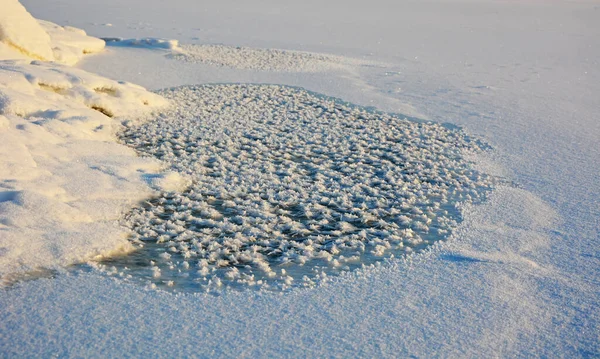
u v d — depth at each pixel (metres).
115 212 6.04
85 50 16.05
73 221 5.65
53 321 4.02
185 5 38.94
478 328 4.16
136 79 13.21
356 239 5.73
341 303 4.46
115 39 19.23
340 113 11.11
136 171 7.22
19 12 12.02
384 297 4.57
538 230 6.00
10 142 6.96
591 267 5.18
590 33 30.64
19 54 11.68
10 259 4.78
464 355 3.84
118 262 5.04
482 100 12.90
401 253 5.44
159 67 14.81
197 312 4.25
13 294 4.33
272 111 10.97
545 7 56.22
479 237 5.79
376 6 47.25
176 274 4.88
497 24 34.75
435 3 56.62
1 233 5.06
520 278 4.94
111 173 7.00
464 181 7.52
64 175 6.71
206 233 5.73
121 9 32.81
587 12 49.50
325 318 4.24
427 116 11.27
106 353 3.70
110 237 5.37
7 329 3.89
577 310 4.45
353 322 4.20
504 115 11.48
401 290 4.69
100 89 10.36
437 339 4.01
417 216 6.33
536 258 5.35
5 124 7.54
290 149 8.69
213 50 18.23
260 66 15.74
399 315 4.30
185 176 7.25
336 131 9.81
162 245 5.46
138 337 3.89
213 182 7.12
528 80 15.84
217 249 5.38
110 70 14.03
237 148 8.61
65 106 9.23
